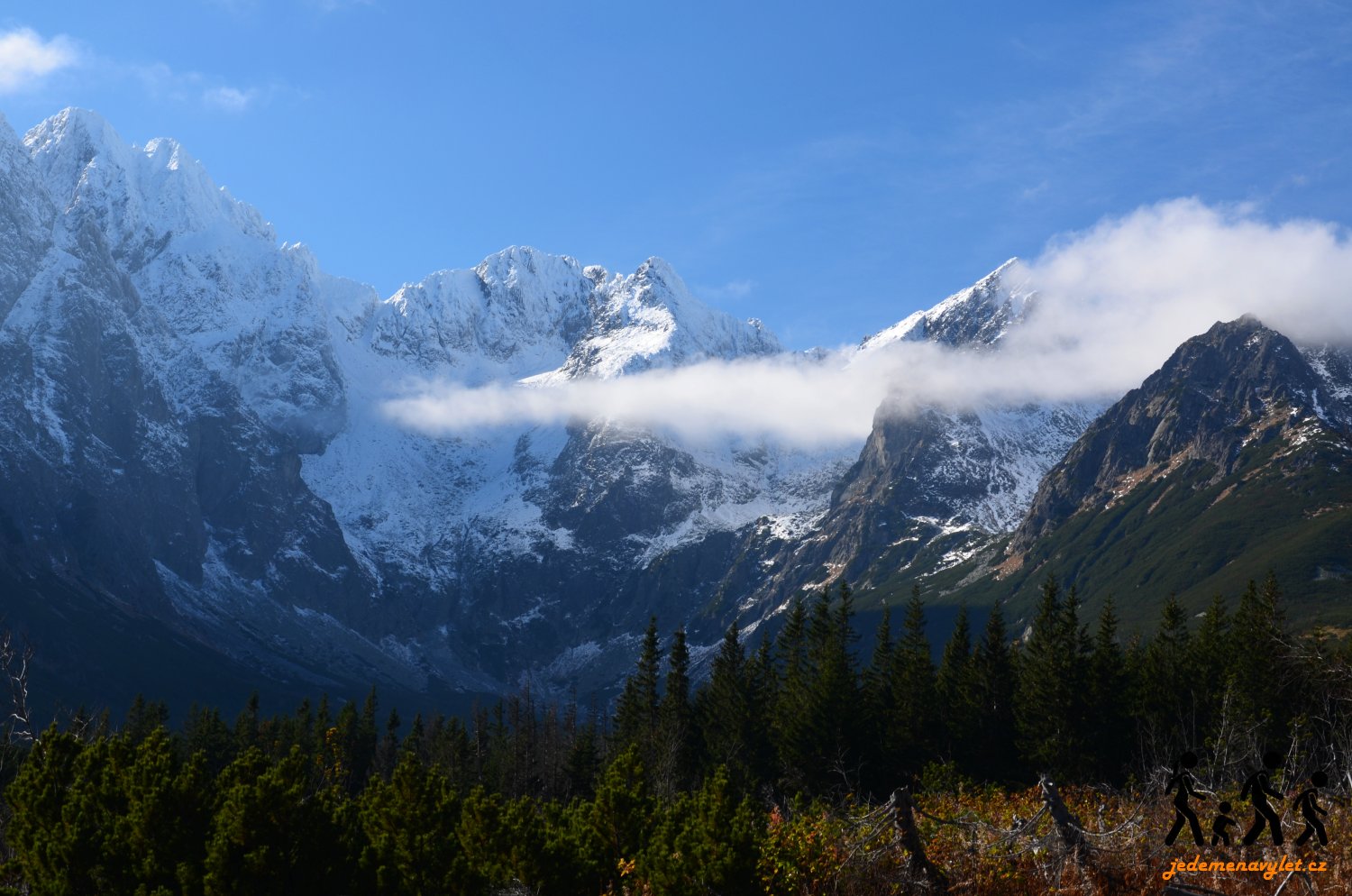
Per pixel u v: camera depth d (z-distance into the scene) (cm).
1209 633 10731
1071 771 9675
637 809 4391
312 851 3800
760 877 3616
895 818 3647
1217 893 2833
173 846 3769
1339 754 5016
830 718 10181
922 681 11206
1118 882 3462
